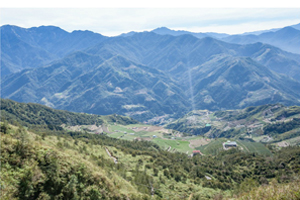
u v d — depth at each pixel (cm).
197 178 12625
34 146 4916
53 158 4828
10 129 6950
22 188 3884
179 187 10375
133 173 10175
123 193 5750
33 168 4331
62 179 4547
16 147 4550
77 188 4694
